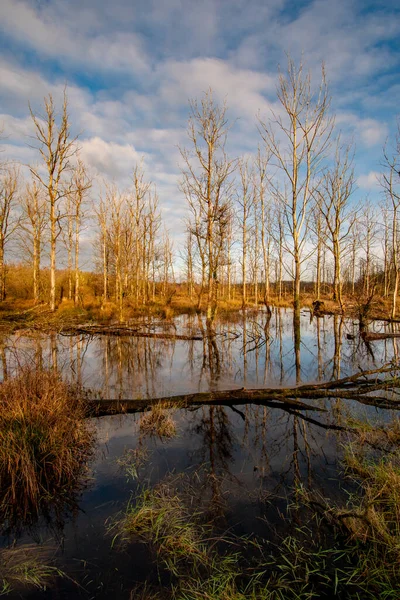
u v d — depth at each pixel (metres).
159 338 15.83
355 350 13.22
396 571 2.72
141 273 29.27
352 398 6.78
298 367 10.38
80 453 4.73
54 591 2.65
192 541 3.13
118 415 6.38
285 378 9.04
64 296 31.73
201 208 17.95
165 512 3.47
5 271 27.69
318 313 25.27
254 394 6.85
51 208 18.23
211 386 8.23
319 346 14.11
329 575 2.78
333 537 3.19
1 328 14.65
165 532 3.27
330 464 4.54
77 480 4.22
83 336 15.84
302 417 6.26
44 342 13.98
